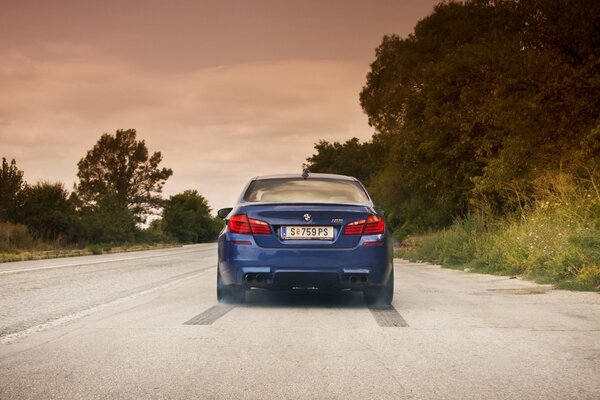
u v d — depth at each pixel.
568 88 19.33
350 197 8.12
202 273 14.83
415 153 31.06
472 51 27.50
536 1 21.17
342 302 8.28
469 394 3.82
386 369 4.46
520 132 20.12
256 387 4.00
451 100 28.62
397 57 44.47
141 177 84.06
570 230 12.41
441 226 35.50
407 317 6.86
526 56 20.44
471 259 16.84
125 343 5.45
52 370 4.47
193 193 94.19
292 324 6.43
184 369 4.48
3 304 8.52
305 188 8.25
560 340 5.49
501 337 5.64
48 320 6.94
